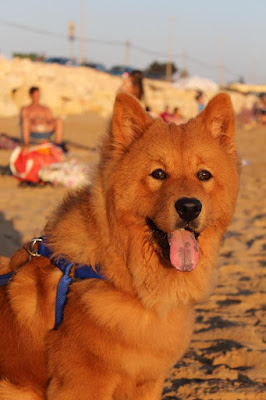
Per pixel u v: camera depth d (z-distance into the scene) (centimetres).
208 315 158
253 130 823
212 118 115
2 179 341
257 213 274
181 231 108
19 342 109
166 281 106
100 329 103
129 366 105
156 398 111
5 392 110
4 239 201
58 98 912
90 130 699
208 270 110
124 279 105
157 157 108
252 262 197
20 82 870
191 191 106
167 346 106
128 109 112
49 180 319
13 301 110
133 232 107
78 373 104
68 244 109
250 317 156
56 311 107
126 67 1614
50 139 381
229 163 113
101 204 108
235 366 136
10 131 629
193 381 130
